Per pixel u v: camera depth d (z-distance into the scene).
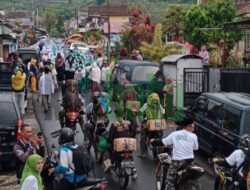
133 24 48.22
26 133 10.61
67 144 9.66
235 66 29.45
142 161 15.74
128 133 13.13
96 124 15.36
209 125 14.87
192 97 23.06
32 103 26.14
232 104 13.81
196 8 37.84
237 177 10.20
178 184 10.92
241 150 10.23
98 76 26.84
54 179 9.98
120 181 12.89
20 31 71.38
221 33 34.31
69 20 123.50
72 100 17.48
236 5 44.97
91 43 65.88
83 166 9.58
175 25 48.22
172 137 11.03
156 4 75.62
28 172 8.29
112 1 96.06
